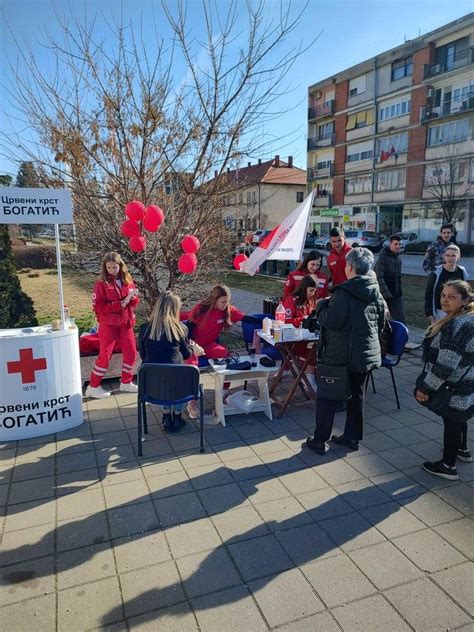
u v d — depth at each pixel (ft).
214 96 19.48
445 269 17.35
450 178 90.89
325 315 10.96
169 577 7.71
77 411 13.62
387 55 108.99
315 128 136.87
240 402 14.42
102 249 20.83
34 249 63.16
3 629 6.67
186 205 21.08
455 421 10.19
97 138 19.47
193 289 23.45
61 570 7.87
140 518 9.30
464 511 9.55
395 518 9.30
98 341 17.06
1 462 11.56
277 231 18.13
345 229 112.78
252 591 7.41
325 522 9.18
